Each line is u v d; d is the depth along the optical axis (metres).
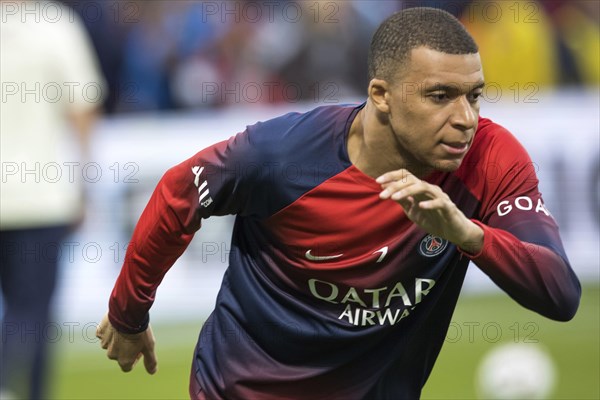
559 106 35.03
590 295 34.56
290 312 13.17
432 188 10.76
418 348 13.48
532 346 28.08
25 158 21.33
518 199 12.10
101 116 35.81
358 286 12.70
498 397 24.62
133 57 36.09
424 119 11.47
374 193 12.24
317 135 12.35
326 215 12.37
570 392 25.47
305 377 13.28
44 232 21.53
